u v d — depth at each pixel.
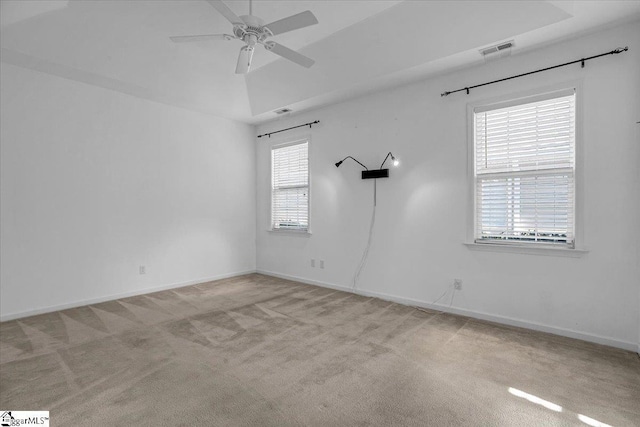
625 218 2.59
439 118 3.56
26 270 3.45
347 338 2.84
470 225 3.35
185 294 4.31
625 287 2.60
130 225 4.23
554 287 2.91
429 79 3.63
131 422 1.73
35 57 3.21
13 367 2.32
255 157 5.67
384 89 3.96
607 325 2.67
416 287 3.77
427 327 3.09
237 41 3.48
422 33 2.99
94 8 2.89
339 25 3.15
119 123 4.12
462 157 3.40
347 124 4.38
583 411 1.82
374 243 4.13
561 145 2.88
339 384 2.11
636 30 2.54
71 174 3.75
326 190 4.64
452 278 3.49
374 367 2.33
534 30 2.64
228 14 2.24
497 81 3.15
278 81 4.23
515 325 3.10
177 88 4.10
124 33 3.24
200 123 4.94
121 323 3.22
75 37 3.13
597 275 2.71
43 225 3.56
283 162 5.30
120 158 4.14
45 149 3.57
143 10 2.93
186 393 2.00
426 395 1.99
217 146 5.14
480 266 3.31
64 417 1.77
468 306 3.39
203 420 1.75
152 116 4.43
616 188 2.62
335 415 1.80
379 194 4.07
